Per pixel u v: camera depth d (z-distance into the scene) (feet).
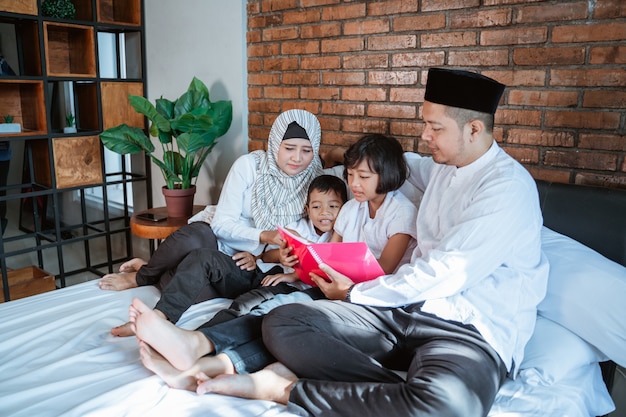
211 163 10.17
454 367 4.09
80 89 10.66
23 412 4.02
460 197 5.10
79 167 10.17
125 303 6.15
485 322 4.56
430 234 5.47
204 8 9.64
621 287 4.67
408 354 4.80
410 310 4.83
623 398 5.55
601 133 5.85
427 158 6.50
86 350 5.07
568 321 4.89
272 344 4.63
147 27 10.89
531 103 6.26
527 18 6.14
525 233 4.77
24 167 11.89
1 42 13.76
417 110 7.23
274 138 6.84
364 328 4.80
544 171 6.29
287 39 8.54
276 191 6.89
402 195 6.01
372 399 3.97
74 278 11.02
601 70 5.73
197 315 5.86
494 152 5.05
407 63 7.23
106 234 10.96
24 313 5.82
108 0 10.95
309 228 6.78
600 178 5.91
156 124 8.80
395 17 7.25
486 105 4.84
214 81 9.78
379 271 5.12
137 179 11.25
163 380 4.47
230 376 4.35
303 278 5.85
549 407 4.25
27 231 13.50
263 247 6.79
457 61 6.77
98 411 3.96
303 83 8.47
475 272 4.64
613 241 5.28
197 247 6.49
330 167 7.96
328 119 8.25
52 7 9.39
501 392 4.47
